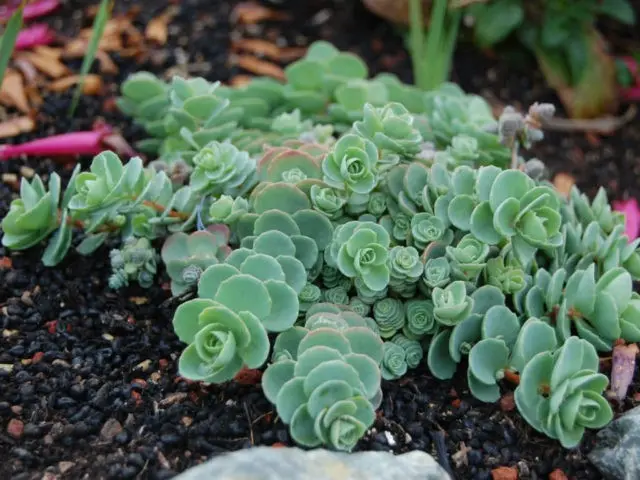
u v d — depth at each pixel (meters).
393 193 0.37
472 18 0.53
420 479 0.31
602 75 0.51
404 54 0.55
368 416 0.32
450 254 0.35
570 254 0.39
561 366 0.33
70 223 0.39
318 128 0.42
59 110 0.47
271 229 0.36
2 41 0.39
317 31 0.56
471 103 0.43
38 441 0.34
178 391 0.36
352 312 0.35
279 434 0.34
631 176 0.50
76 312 0.38
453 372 0.36
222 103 0.40
